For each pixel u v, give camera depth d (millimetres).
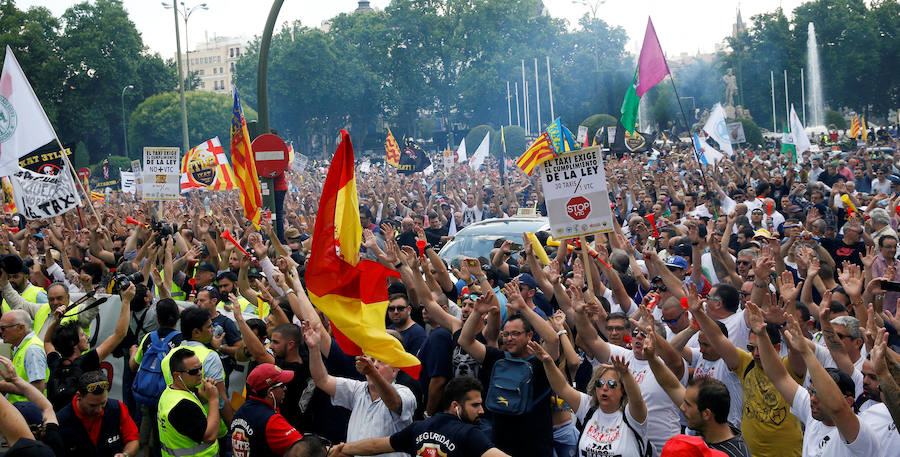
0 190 25000
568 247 10258
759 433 6488
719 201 17141
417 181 27625
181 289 11328
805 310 7605
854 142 45188
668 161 29656
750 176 25234
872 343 6352
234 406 8008
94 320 8422
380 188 25906
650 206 17656
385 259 8297
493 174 32812
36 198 12344
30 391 5969
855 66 90562
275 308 7820
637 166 28531
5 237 13273
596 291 9516
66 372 7180
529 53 96188
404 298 7816
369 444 5844
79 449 6262
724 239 10688
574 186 8320
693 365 7309
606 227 8211
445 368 6926
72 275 11375
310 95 98250
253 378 6148
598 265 10180
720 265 10469
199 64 177875
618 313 7629
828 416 5590
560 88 96125
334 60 98812
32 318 9164
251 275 9359
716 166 23984
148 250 10945
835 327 6707
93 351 7484
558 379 6258
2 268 9070
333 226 6016
